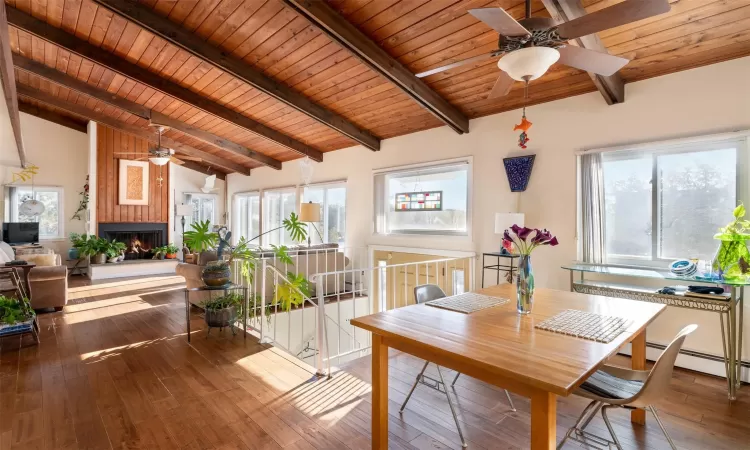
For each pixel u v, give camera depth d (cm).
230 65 399
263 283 383
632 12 167
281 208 808
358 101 466
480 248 444
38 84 602
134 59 448
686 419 235
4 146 627
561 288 375
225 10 336
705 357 302
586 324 181
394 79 365
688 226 316
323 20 304
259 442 213
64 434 219
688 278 277
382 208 570
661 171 329
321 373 304
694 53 290
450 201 492
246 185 911
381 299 563
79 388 277
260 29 354
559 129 380
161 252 830
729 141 295
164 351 352
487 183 438
